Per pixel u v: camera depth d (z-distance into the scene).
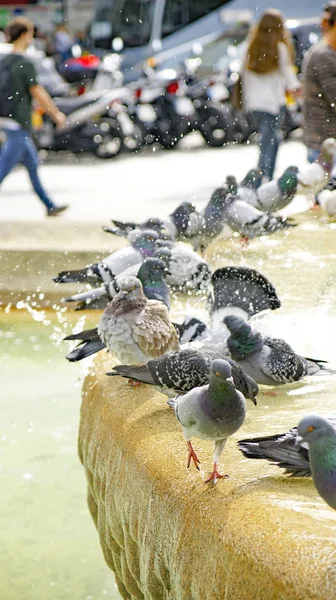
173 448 4.78
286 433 4.45
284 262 9.93
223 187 10.88
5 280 11.05
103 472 5.33
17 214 15.95
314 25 26.97
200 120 25.41
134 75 26.69
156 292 7.30
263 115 14.27
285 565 3.58
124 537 4.95
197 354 5.19
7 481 6.72
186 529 4.20
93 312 10.67
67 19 42.72
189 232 10.69
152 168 21.92
